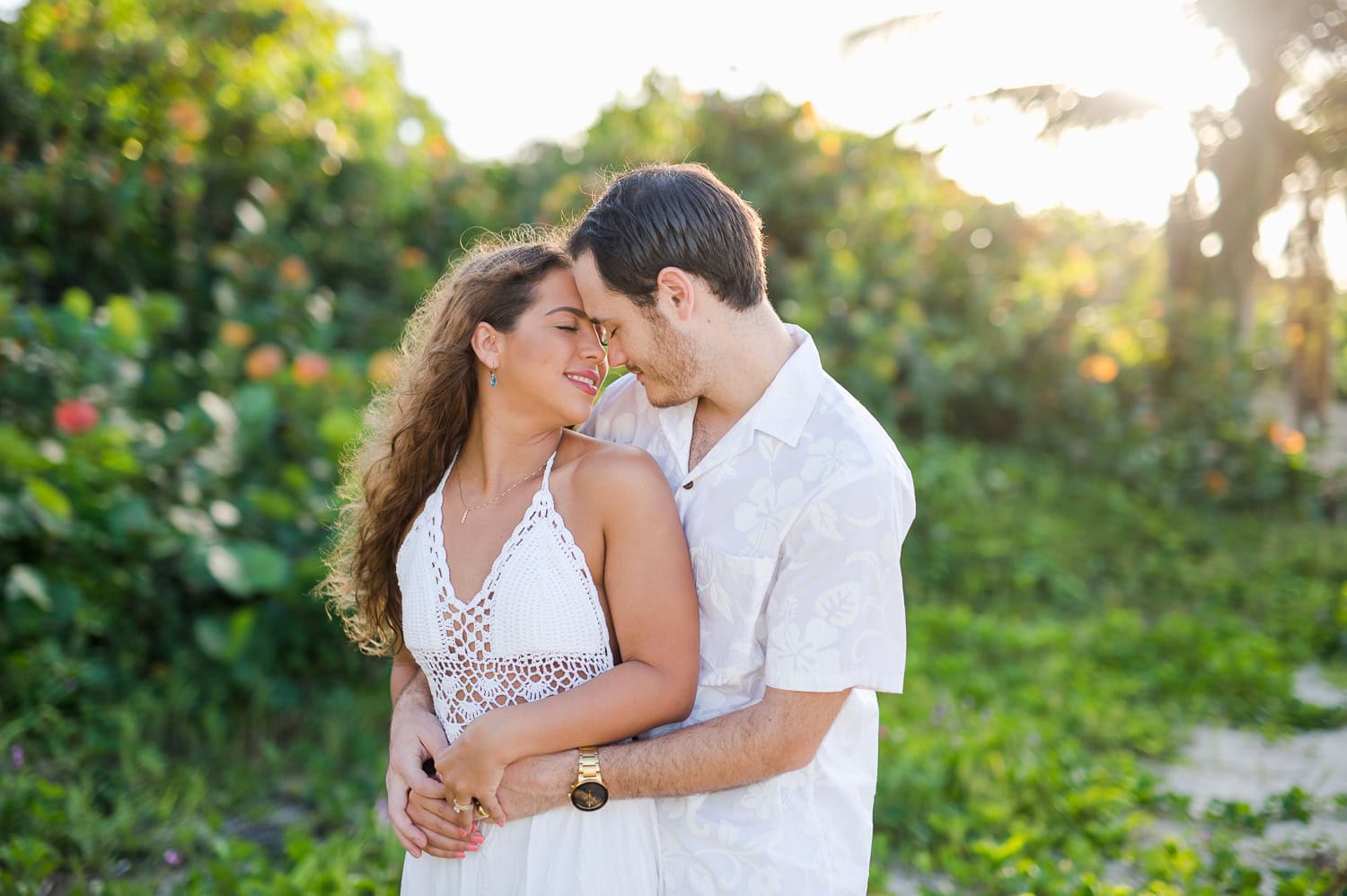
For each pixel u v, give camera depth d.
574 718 1.69
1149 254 11.10
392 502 2.02
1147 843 3.55
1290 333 11.56
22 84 5.86
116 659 3.96
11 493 3.91
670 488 1.79
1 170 5.52
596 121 8.45
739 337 1.75
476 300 1.85
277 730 3.98
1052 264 9.22
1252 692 4.99
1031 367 8.63
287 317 5.73
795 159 8.41
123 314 4.66
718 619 1.78
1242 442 9.23
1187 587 6.78
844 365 7.55
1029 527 7.07
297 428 4.61
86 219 5.79
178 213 6.17
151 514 4.07
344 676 4.33
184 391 5.30
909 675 4.91
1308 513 9.20
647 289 1.70
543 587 1.75
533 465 1.86
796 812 1.75
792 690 1.68
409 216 7.43
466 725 1.81
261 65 6.81
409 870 1.92
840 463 1.70
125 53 6.27
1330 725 4.74
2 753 3.35
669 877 1.78
